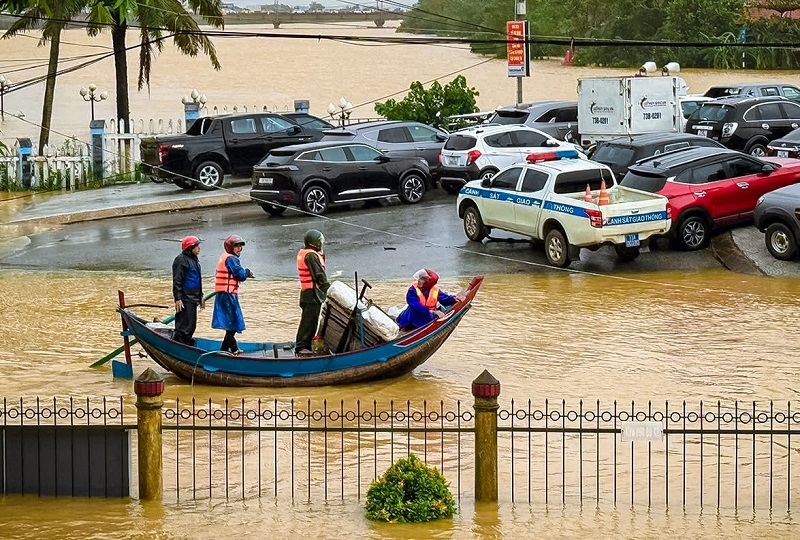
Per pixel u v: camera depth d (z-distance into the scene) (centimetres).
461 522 1291
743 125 3784
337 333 1906
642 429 1360
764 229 2780
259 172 3450
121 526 1276
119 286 2700
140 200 3738
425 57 9806
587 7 8556
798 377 1880
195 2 4578
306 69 9131
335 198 3462
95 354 2108
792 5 8106
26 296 2603
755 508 1335
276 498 1374
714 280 2659
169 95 7419
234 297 1934
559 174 2847
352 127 3734
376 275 2750
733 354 2028
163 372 1984
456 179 3566
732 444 1567
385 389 1859
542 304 2453
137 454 1505
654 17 8388
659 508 1335
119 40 4488
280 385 1859
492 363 2005
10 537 1241
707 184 2930
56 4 4409
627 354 2042
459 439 1433
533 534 1250
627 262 2853
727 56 8050
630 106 3794
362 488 1410
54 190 4100
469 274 2761
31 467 1374
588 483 1427
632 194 2855
